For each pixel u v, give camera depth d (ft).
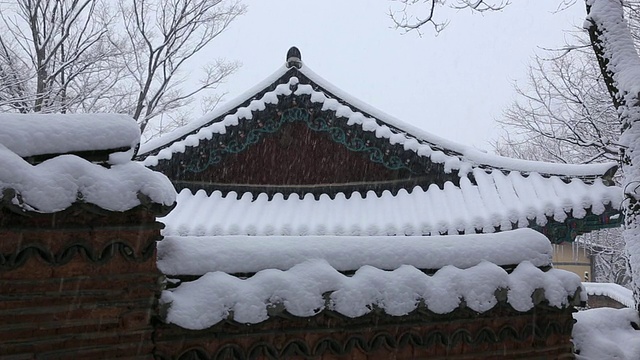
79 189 9.36
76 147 9.84
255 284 11.38
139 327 10.41
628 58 19.04
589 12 20.30
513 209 27.17
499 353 13.92
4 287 9.20
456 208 29.04
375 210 31.14
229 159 33.01
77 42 64.03
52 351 9.58
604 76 19.89
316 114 32.63
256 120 32.35
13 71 58.29
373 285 12.17
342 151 33.42
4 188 8.51
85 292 9.89
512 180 29.32
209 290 11.03
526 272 13.89
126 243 10.21
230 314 10.87
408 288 12.47
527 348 14.23
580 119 61.93
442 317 12.98
